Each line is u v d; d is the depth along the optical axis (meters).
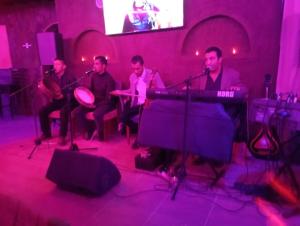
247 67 3.27
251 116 2.34
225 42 3.42
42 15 5.14
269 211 1.93
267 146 2.62
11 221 0.80
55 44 4.38
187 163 2.78
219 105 2.15
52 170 2.30
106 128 3.67
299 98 2.60
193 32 3.59
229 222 1.81
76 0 4.32
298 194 2.05
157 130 2.38
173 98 2.37
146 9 3.72
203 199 2.12
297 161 2.63
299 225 1.76
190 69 3.64
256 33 3.14
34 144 3.60
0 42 5.54
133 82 3.58
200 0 3.40
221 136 2.11
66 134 3.68
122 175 2.58
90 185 2.14
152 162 2.64
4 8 5.44
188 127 2.24
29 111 5.63
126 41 4.04
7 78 5.59
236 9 3.21
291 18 2.83
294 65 2.90
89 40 4.42
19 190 2.32
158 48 3.82
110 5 3.96
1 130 4.45
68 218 1.90
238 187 2.27
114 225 1.81
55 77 3.86
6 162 2.97
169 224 1.81
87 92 3.66
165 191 2.26
